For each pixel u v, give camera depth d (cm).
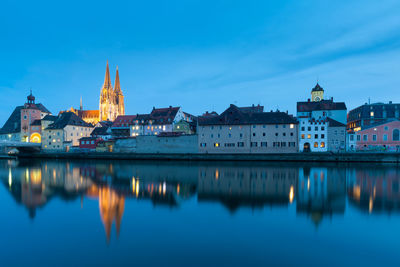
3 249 1333
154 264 1172
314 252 1287
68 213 1938
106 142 8388
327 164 5638
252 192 2664
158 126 9569
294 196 2473
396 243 1385
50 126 10281
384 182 3281
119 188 2914
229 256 1247
